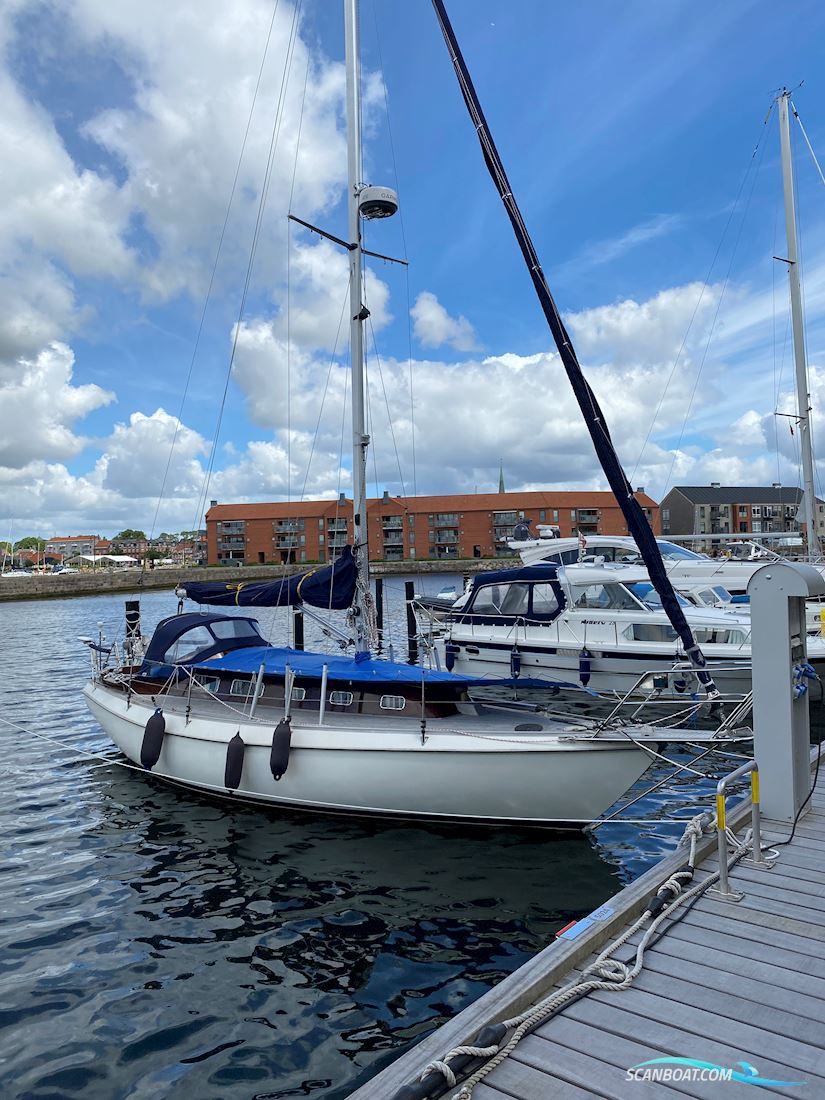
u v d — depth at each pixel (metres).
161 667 9.01
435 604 15.67
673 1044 2.88
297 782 7.08
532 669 12.20
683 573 16.20
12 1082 3.88
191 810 7.79
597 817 6.45
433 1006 4.46
